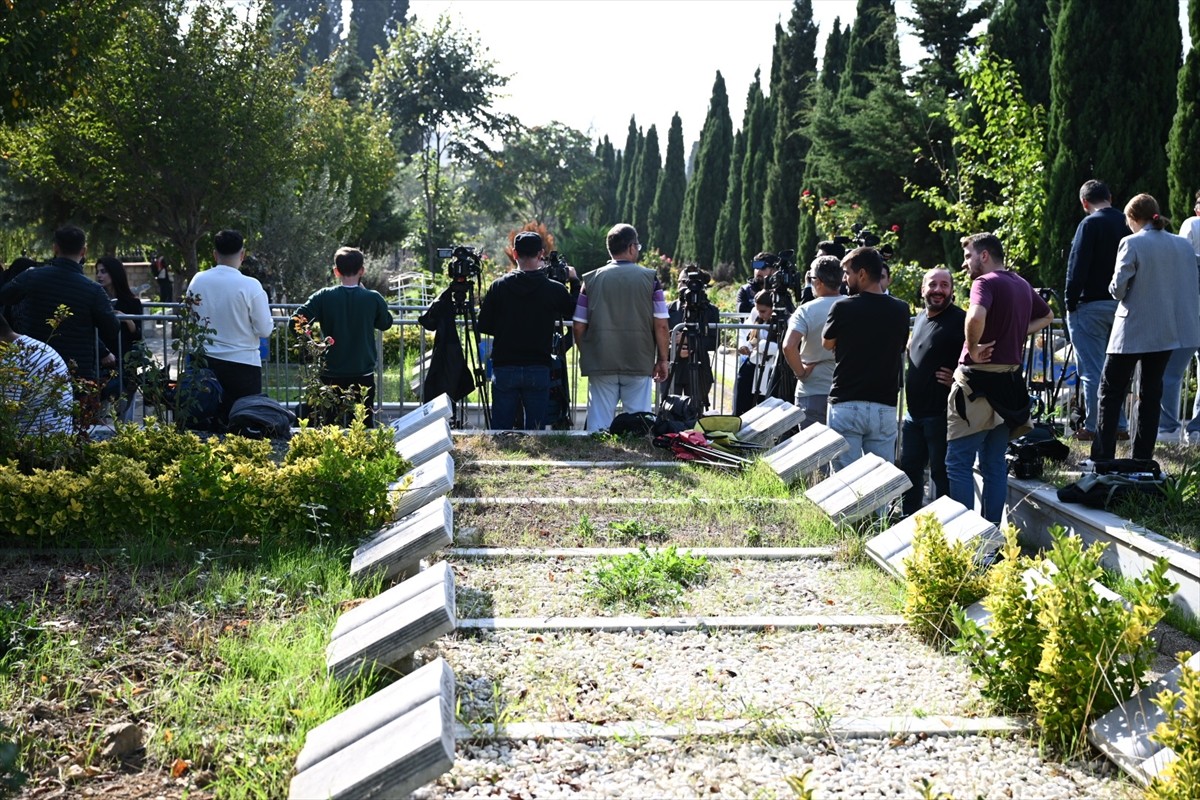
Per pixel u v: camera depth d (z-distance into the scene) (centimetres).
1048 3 1830
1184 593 600
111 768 395
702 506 774
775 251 3603
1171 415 980
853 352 805
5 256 3331
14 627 495
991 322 698
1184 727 387
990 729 447
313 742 390
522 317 984
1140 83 1415
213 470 659
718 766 409
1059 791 404
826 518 736
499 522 730
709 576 637
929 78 2602
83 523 644
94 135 2323
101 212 2522
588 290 995
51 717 427
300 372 1023
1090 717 434
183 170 2398
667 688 478
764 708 457
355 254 975
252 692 451
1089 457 845
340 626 490
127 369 958
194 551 631
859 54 2875
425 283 3241
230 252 920
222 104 2388
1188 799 368
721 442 924
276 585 579
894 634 555
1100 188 927
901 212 2492
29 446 716
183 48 2348
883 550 641
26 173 2414
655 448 948
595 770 404
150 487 650
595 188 7562
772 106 3903
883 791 397
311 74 3422
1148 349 788
